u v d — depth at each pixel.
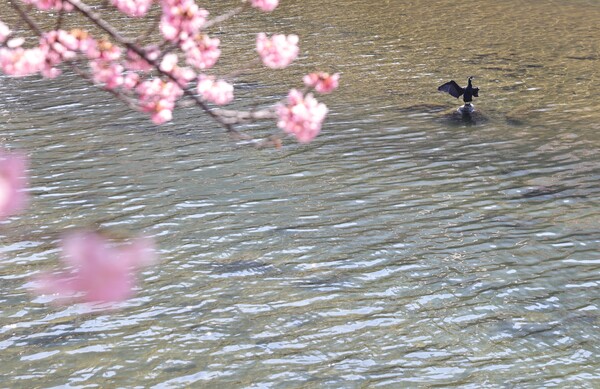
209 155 23.75
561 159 23.83
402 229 19.33
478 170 22.98
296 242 18.66
